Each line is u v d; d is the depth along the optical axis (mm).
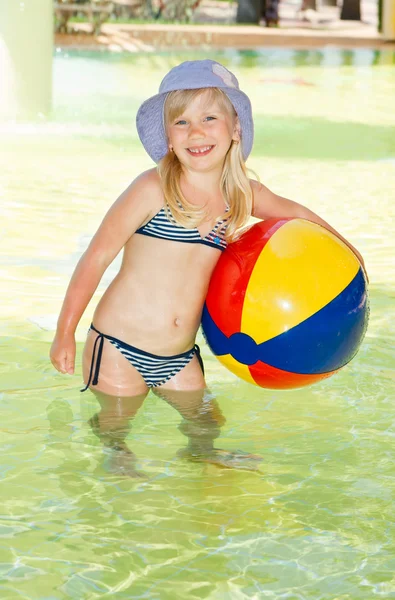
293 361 3457
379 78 16547
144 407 3734
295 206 4066
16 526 2766
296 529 2791
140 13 22875
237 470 3188
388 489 3074
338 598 2441
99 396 3822
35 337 4496
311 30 23844
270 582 2506
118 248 3709
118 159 8945
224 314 3545
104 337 3783
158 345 3771
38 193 7457
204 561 2598
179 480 3100
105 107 12016
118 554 2625
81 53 18156
